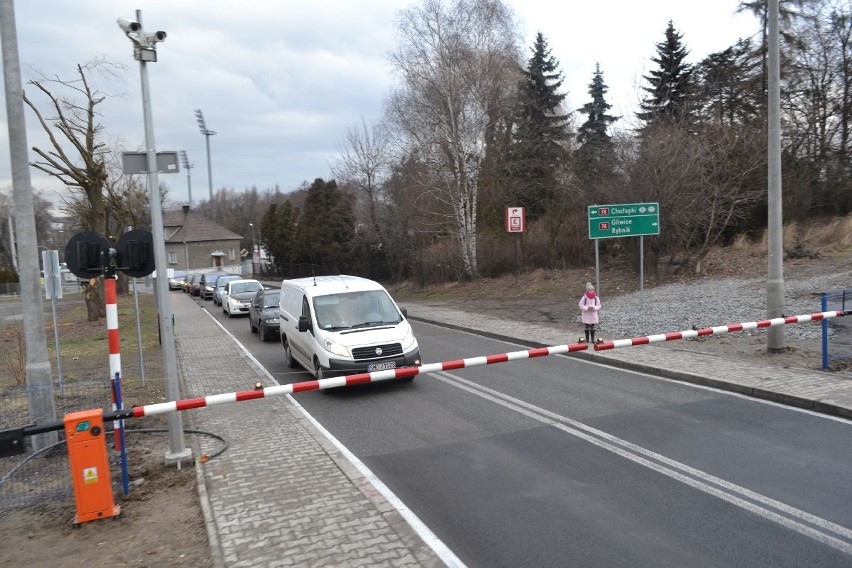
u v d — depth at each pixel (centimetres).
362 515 510
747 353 1123
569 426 761
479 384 1027
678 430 725
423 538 474
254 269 7350
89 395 804
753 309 1516
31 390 659
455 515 515
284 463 651
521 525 491
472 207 3039
